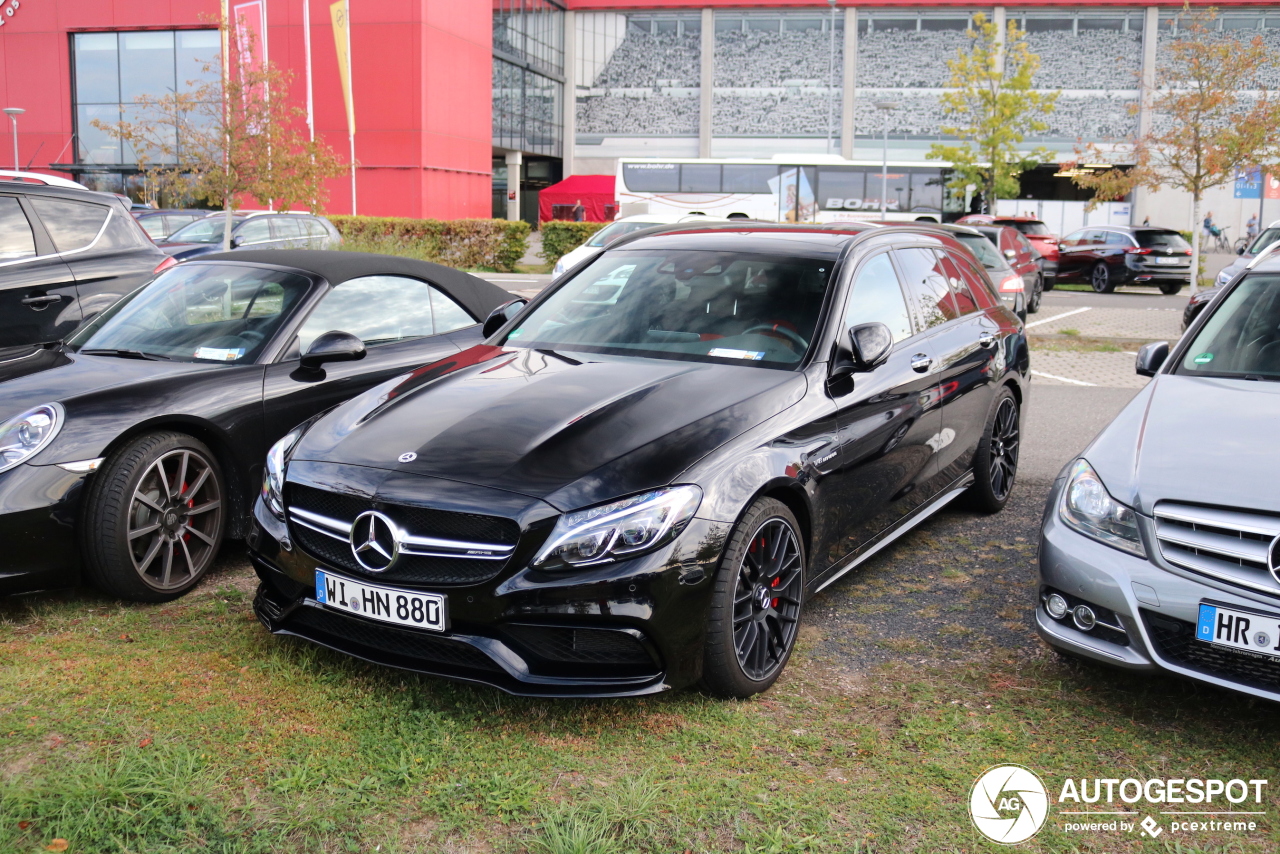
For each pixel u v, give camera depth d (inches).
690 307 158.2
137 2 1296.8
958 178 1238.9
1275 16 1786.4
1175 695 129.7
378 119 1304.1
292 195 639.1
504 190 1828.2
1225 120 657.0
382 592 116.2
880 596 165.8
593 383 137.3
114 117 1334.9
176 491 157.9
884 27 1946.4
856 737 118.5
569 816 100.5
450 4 1365.7
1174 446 128.0
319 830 97.8
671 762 111.9
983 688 132.0
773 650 132.9
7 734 113.6
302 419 174.9
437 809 101.7
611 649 114.9
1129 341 537.6
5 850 93.2
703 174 1232.8
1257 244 609.9
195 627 146.7
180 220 750.5
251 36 626.8
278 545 127.3
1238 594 111.3
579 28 2000.5
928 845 97.9
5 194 244.7
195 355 175.8
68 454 146.0
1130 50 1866.4
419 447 123.0
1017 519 211.8
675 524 113.9
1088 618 122.7
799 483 131.0
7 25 1341.0
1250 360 153.4
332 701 123.6
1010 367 209.0
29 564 143.4
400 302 203.6
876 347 143.0
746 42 1985.7
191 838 96.3
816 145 1985.7
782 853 95.7
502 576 111.1
